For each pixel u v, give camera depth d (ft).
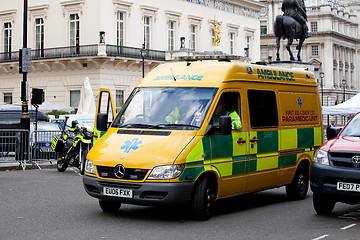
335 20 337.72
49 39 160.56
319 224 34.45
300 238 30.30
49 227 32.55
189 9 178.91
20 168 69.92
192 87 37.50
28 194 46.06
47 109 129.08
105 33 152.56
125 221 34.45
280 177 42.42
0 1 171.32
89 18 153.17
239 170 37.76
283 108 43.04
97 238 29.71
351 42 362.53
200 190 34.40
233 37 198.49
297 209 40.19
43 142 73.97
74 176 61.36
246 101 39.01
